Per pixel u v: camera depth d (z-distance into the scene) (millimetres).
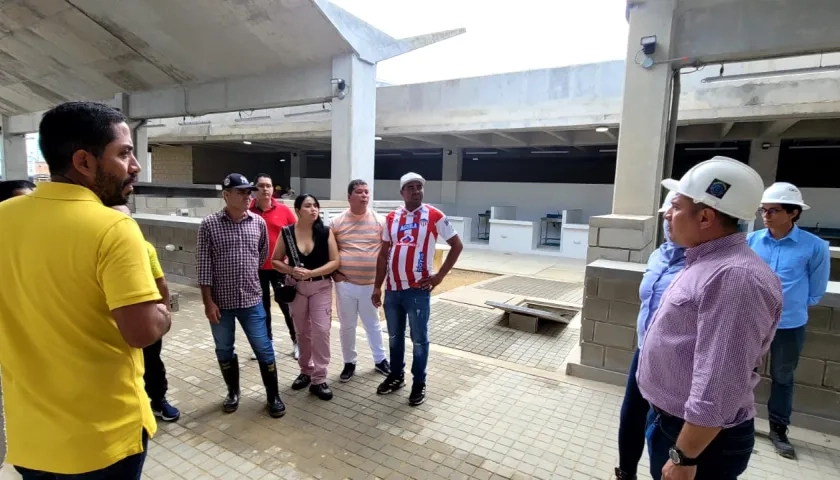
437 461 2463
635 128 4738
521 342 4441
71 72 11430
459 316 5336
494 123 10406
